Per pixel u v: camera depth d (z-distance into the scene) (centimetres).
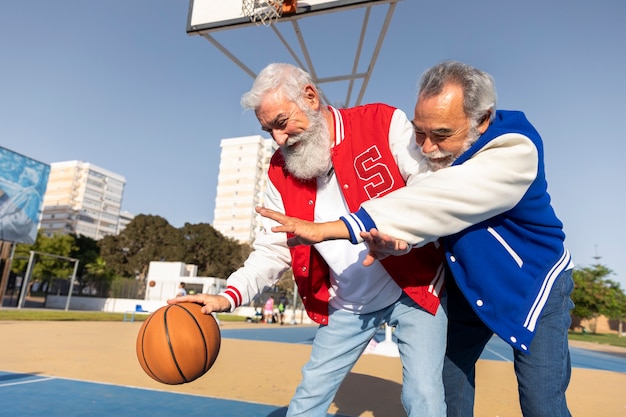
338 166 196
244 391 463
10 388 429
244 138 8444
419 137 167
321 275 211
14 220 2502
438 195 144
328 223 147
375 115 203
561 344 180
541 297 172
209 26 577
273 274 228
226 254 5012
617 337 4341
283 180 219
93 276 3653
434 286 185
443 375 217
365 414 380
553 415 180
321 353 204
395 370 639
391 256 182
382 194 195
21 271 4134
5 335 934
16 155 2533
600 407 496
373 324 203
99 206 10588
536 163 149
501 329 167
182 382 191
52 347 777
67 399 393
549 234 175
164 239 4781
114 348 822
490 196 145
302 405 197
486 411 425
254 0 560
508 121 158
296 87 189
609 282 4506
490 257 167
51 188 10212
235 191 8294
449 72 157
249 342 1116
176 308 197
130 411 362
